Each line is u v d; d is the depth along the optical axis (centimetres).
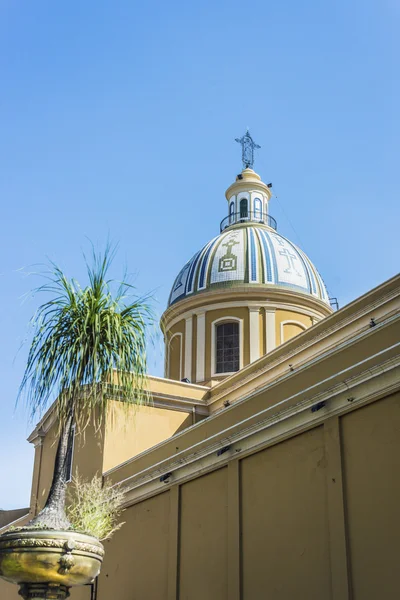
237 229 3059
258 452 1385
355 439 1156
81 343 991
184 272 3012
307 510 1224
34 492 2422
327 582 1144
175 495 1630
